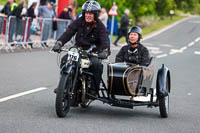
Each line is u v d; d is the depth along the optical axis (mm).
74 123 11227
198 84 20922
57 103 11406
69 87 11812
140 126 11500
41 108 12891
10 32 27828
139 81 12148
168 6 109500
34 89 16250
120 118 12367
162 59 31703
